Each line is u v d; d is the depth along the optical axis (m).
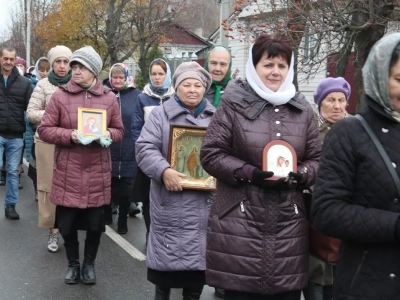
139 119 6.84
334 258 3.35
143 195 6.18
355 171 2.64
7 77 7.86
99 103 5.51
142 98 6.87
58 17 35.59
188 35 43.56
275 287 3.22
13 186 8.08
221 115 3.36
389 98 2.55
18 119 7.92
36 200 9.45
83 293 5.46
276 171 3.20
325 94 4.60
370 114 2.66
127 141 7.55
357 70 11.21
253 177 3.17
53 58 6.79
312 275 3.99
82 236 7.46
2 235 7.36
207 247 3.36
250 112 3.29
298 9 10.12
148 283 5.79
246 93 3.35
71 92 5.43
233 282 3.24
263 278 3.21
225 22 14.19
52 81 6.76
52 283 5.70
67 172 5.35
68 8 33.72
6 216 8.22
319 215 2.67
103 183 5.46
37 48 46.38
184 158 4.32
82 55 5.42
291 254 3.25
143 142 4.43
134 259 6.59
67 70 6.81
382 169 2.55
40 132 5.38
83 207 5.34
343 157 2.64
